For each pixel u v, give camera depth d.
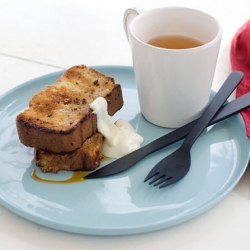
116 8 1.05
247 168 0.73
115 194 0.70
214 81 0.86
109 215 0.68
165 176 0.72
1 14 1.03
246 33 0.87
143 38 0.79
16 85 0.87
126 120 0.79
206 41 0.79
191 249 0.67
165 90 0.76
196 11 0.78
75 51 0.94
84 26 1.00
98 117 0.74
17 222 0.69
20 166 0.73
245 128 0.76
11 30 0.99
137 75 0.77
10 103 0.81
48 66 0.91
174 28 0.80
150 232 0.68
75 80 0.79
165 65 0.74
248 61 0.85
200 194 0.70
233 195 0.71
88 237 0.68
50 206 0.69
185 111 0.77
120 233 0.67
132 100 0.82
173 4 1.06
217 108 0.77
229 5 1.05
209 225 0.69
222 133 0.77
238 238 0.68
